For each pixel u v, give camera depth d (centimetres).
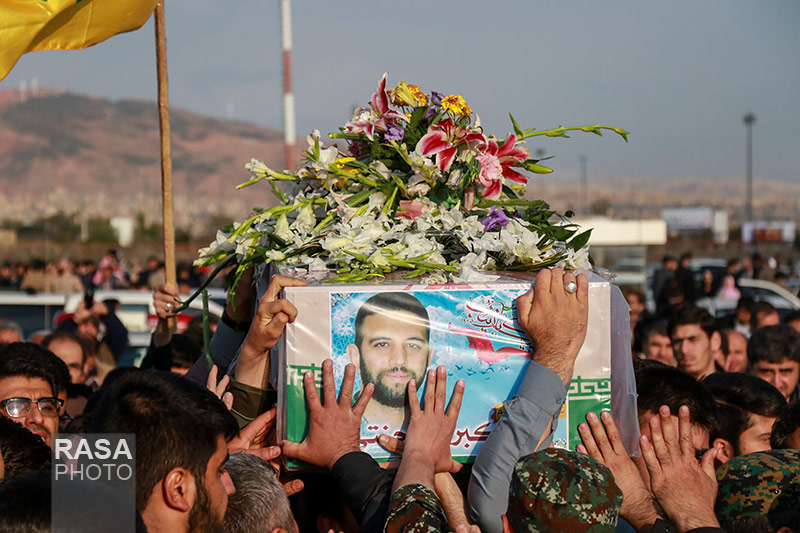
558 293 226
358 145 287
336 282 235
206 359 302
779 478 246
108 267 2519
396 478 212
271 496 217
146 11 354
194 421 194
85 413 310
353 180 271
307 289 228
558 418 231
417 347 228
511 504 194
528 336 230
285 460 233
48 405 318
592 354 232
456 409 226
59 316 1082
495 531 218
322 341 228
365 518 213
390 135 274
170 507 191
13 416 308
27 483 158
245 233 269
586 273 243
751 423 340
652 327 583
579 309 227
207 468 195
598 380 232
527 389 222
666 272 1486
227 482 210
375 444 228
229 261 283
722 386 347
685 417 237
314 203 269
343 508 252
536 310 226
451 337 229
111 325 743
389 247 246
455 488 236
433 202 270
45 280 2278
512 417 219
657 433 236
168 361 432
